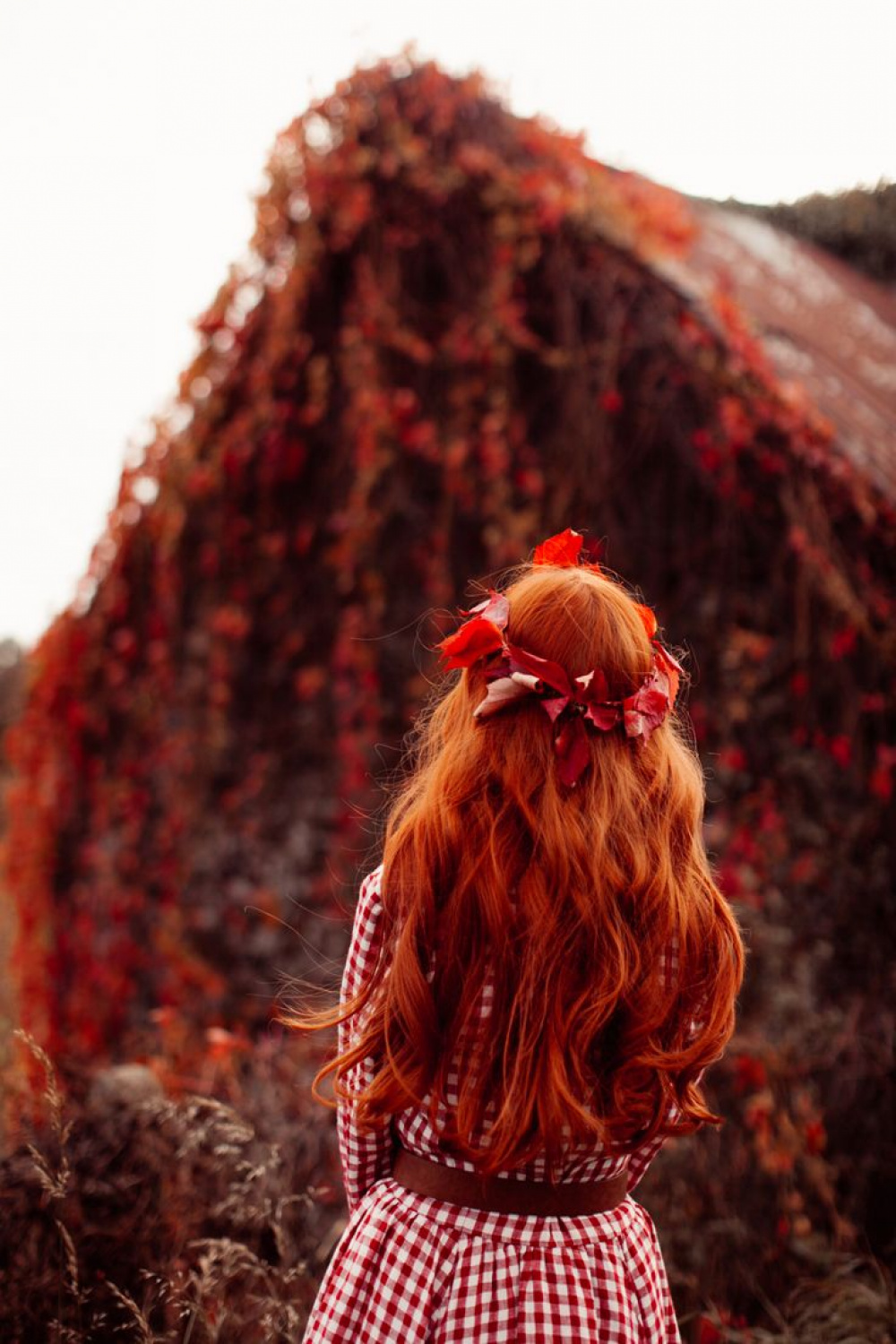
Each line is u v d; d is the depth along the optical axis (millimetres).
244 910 4574
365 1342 1356
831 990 3504
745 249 5223
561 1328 1311
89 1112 2439
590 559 4020
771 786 3717
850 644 3607
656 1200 2828
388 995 1389
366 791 4395
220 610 4688
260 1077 2883
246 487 4668
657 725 1399
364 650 4430
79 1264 2064
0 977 5254
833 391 4125
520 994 1313
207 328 4566
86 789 4980
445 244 4277
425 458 4410
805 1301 2654
